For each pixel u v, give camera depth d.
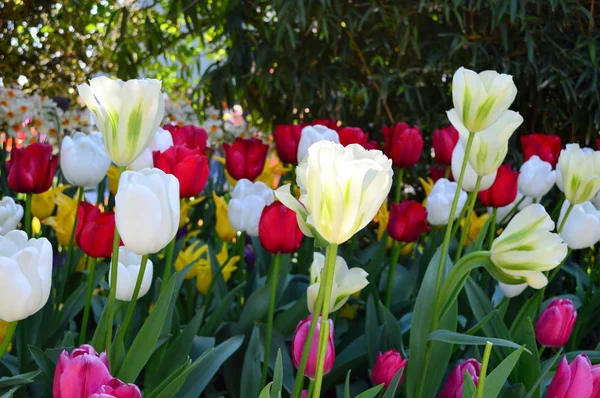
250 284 1.60
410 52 2.92
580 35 2.60
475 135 1.06
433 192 1.64
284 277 1.43
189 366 0.90
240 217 1.36
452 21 2.84
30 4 3.14
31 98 2.53
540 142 1.73
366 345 1.37
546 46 2.71
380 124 3.02
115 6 3.42
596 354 1.15
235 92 3.21
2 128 2.45
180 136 1.55
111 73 3.49
